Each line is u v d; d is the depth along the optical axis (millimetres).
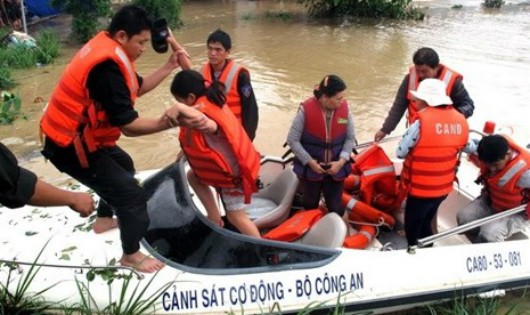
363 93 8641
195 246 3225
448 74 4504
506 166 3797
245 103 4402
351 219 4188
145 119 2645
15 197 2266
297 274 3195
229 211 3375
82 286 2955
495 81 9148
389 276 3354
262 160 4547
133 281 3006
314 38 12898
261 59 10844
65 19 15312
